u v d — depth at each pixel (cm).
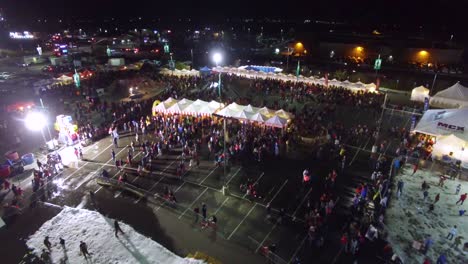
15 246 1825
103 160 2764
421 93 3612
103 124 3406
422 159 2480
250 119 2964
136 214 2094
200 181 2398
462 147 2302
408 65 5619
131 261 1697
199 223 2000
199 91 4362
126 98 4322
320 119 3194
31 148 3062
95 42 9612
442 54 5659
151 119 3462
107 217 2061
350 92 3903
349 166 2450
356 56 6384
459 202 2034
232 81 4744
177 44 10056
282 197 2195
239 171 2475
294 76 4522
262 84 4412
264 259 1730
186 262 1669
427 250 1708
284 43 9238
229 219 2025
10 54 8569
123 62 6619
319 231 1892
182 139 2881
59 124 3072
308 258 1731
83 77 5375
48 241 1812
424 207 2016
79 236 1889
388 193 2075
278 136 2869
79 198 2283
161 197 2245
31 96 4428
